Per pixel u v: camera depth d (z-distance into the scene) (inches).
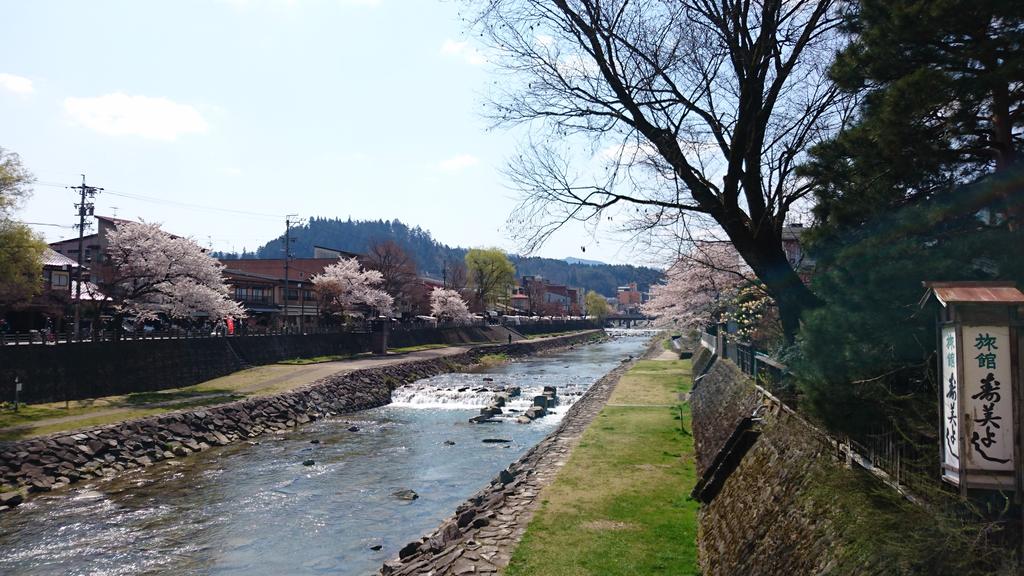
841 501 240.7
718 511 420.2
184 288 1322.6
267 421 1139.3
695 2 413.4
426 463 884.0
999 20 234.7
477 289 3846.0
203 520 642.8
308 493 738.2
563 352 3331.7
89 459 810.2
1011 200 234.8
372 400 1478.8
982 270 239.6
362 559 545.3
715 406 722.2
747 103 383.9
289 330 2025.1
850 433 251.8
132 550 563.5
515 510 498.6
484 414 1251.2
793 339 402.9
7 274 942.4
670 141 406.0
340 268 2513.5
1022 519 165.5
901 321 237.0
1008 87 249.4
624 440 759.1
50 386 1053.8
